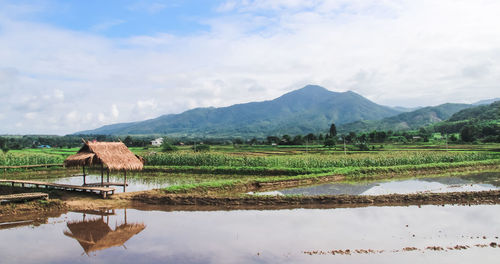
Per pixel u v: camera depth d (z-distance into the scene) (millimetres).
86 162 23516
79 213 19797
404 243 14578
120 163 23922
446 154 49969
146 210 20578
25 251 13641
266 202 22078
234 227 16953
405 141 110188
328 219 18469
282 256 13055
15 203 19969
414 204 22125
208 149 90125
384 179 34656
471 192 23594
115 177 36406
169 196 22484
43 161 45781
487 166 45688
